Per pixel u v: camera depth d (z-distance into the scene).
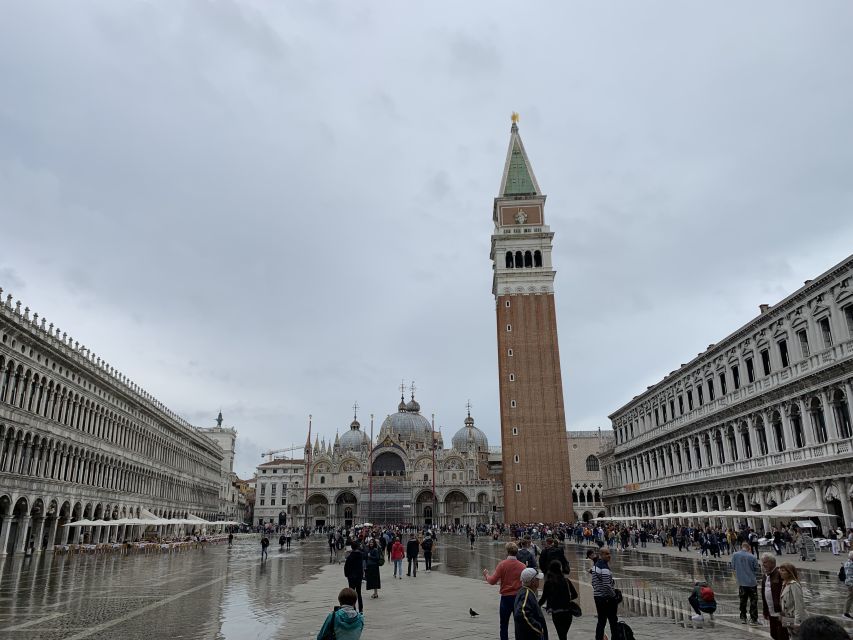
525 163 144.12
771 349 67.31
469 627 21.84
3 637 19.95
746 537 54.75
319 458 184.38
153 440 103.75
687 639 19.53
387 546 58.41
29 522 62.38
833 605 25.72
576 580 37.72
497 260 134.25
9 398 58.38
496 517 178.75
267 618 23.89
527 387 125.00
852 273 54.09
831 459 55.38
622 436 121.62
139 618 23.84
